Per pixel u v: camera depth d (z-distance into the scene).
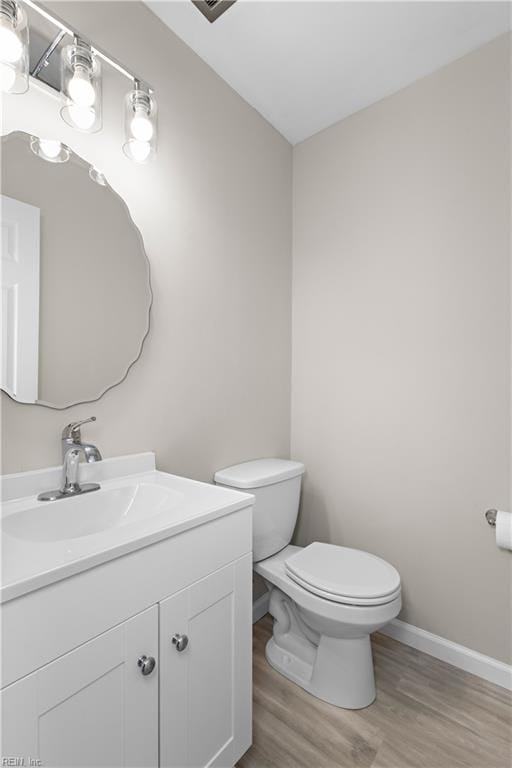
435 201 1.69
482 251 1.56
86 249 1.22
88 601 0.73
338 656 1.40
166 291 1.48
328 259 2.06
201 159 1.63
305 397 2.14
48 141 1.13
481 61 1.57
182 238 1.54
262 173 1.98
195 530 0.96
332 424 2.03
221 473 1.68
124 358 1.32
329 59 1.64
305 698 1.42
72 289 1.18
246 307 1.87
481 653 1.55
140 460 1.37
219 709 1.04
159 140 1.46
